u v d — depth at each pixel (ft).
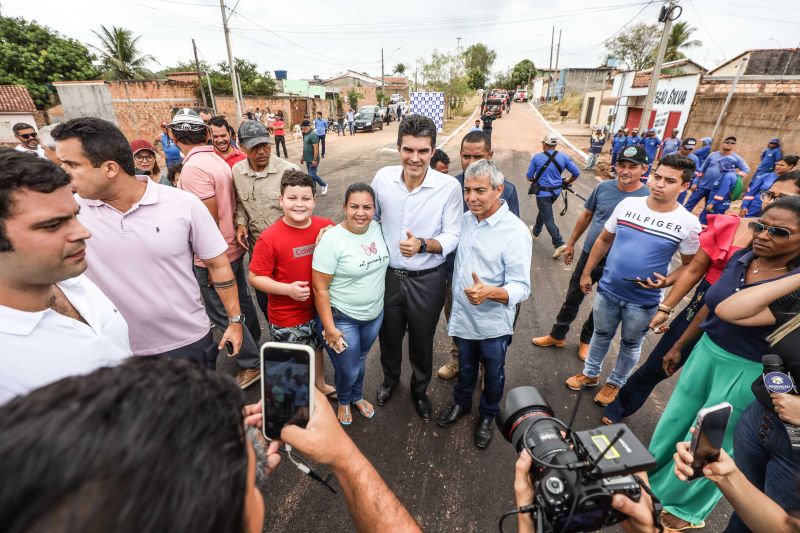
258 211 9.52
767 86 32.63
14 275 3.28
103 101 54.44
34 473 0.96
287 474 7.36
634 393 7.87
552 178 17.19
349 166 39.55
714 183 22.49
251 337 9.46
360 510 2.57
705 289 6.89
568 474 2.96
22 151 3.17
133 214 5.41
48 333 3.60
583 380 9.40
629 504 2.82
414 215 7.38
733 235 6.41
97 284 5.57
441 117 63.16
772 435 4.47
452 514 6.69
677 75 43.96
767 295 4.66
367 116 71.05
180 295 6.14
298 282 6.98
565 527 2.66
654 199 7.75
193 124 8.98
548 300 14.19
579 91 128.06
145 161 11.41
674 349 6.88
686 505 6.22
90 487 0.98
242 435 1.50
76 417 1.09
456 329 7.67
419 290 7.65
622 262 8.00
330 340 7.20
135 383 1.27
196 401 1.33
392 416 8.77
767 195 9.73
